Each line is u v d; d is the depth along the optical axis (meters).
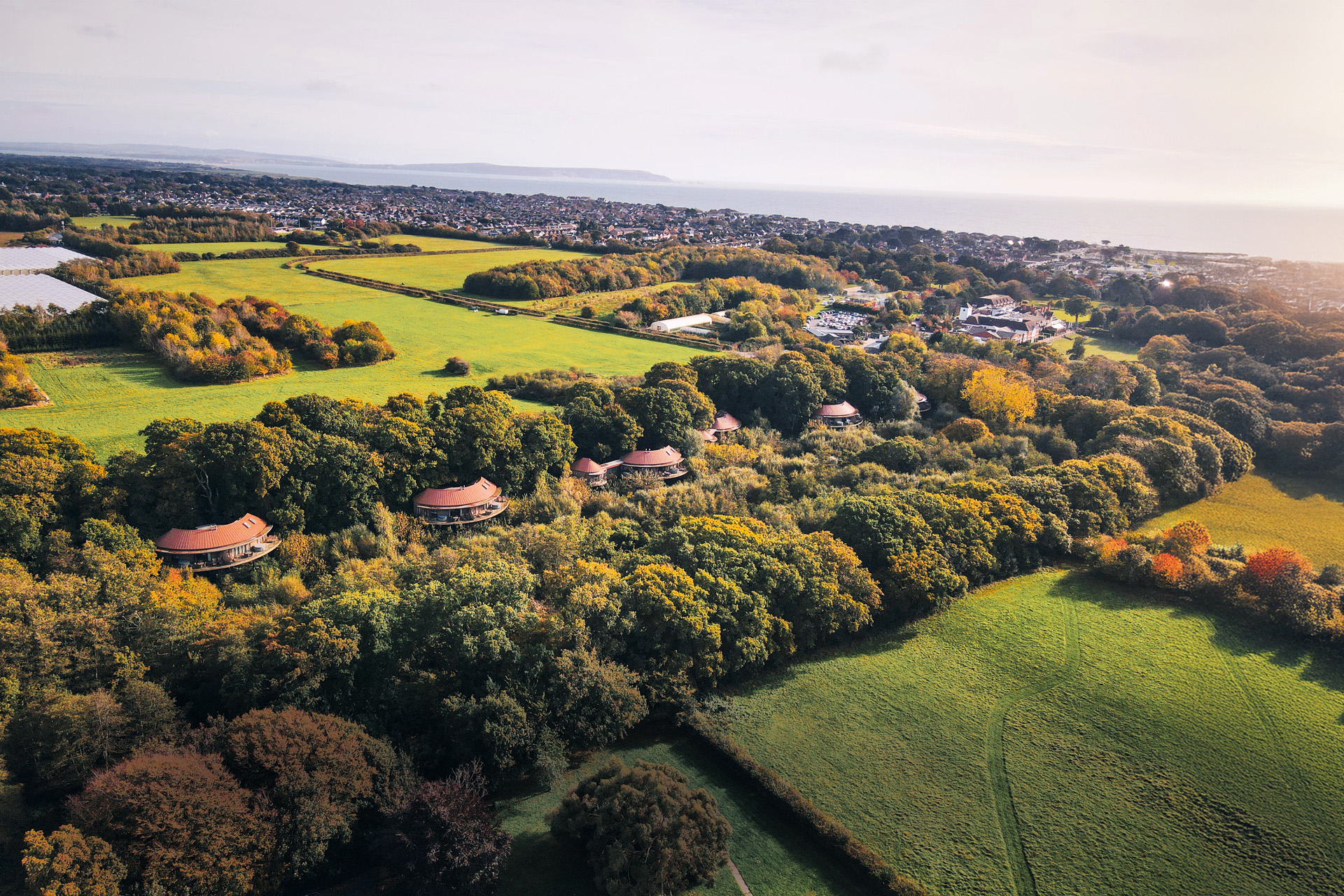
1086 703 64.12
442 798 45.56
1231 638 73.88
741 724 60.81
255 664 53.50
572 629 60.06
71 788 46.31
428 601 59.91
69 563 68.00
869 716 62.19
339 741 48.03
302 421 96.44
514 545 78.19
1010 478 98.50
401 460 91.75
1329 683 67.06
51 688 48.75
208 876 40.16
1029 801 53.75
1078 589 83.50
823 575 72.00
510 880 46.47
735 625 65.50
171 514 80.12
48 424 109.06
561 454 106.56
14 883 39.72
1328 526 103.00
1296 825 51.91
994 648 72.00
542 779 53.31
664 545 76.44
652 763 54.34
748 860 49.03
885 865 47.38
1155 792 54.66
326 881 46.06
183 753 45.56
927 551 78.06
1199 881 47.81
